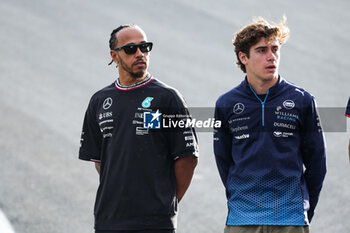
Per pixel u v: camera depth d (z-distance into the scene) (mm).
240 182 13406
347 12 58125
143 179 13266
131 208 13273
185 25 54531
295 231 12812
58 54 47781
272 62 13203
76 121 33594
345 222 20484
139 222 13219
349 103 13781
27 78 41844
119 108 13617
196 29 53406
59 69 44094
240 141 13516
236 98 13680
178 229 20594
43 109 35562
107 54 48156
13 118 33719
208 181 25188
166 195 13289
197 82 40688
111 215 13469
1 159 27469
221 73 42875
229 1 61500
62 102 36938
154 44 49500
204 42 50156
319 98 37000
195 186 24641
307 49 47469
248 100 13547
